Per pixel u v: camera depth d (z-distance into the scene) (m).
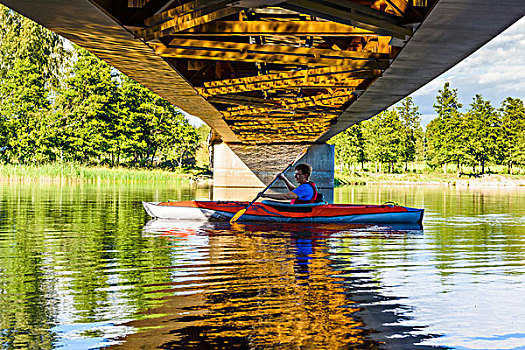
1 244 8.36
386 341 3.74
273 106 14.19
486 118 86.88
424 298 5.00
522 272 6.38
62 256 7.23
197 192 26.47
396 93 11.55
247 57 7.86
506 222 12.96
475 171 91.25
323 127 21.17
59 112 55.25
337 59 8.16
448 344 3.71
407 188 43.62
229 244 8.51
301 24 6.29
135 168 57.53
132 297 4.90
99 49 7.38
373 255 7.56
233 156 32.34
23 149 51.41
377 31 5.99
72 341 3.68
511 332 3.99
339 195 26.14
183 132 68.25
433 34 6.28
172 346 3.58
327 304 4.70
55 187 30.09
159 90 11.36
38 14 5.60
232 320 4.18
